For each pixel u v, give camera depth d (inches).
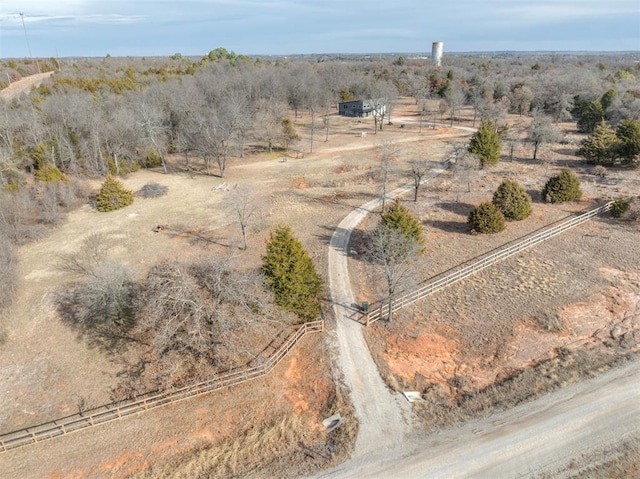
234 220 1635.1
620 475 666.2
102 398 892.6
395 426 774.5
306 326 1010.1
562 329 981.8
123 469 730.8
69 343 1039.6
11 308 1164.5
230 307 871.7
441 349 948.0
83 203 1875.0
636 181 1806.1
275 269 977.5
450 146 2532.0
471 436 746.2
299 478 694.5
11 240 1465.3
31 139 2201.0
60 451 771.4
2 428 840.9
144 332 1008.2
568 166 2059.5
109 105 2554.1
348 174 2130.9
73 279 1286.9
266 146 2726.4
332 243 1422.2
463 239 1402.6
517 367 893.2
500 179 1908.2
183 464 725.3
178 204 1830.7
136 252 1422.2
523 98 3287.4
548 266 1217.4
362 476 689.6
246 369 905.5
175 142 2529.5
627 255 1250.6
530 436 738.2
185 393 860.6
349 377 885.8
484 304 1072.2
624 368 872.3
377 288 1167.6
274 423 795.4
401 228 1256.2
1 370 979.3
